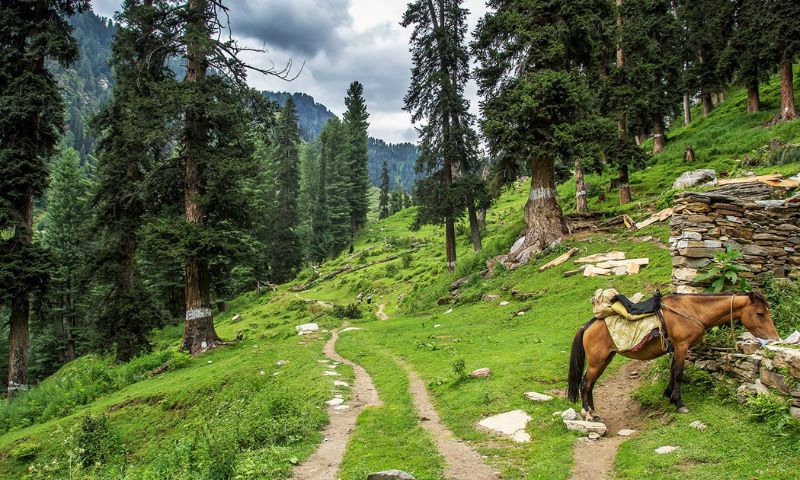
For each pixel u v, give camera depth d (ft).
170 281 151.53
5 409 62.44
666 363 28.17
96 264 86.89
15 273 69.00
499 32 82.43
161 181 75.66
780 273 30.55
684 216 32.04
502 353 41.91
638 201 86.28
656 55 119.44
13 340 71.56
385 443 25.32
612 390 29.99
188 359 67.46
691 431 20.97
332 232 265.75
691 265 30.91
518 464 21.18
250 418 32.48
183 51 74.49
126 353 86.53
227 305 188.44
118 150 84.89
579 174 89.35
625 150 90.27
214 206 73.56
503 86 79.25
